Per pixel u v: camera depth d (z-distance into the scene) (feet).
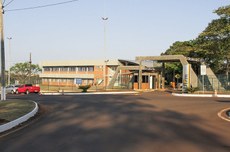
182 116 55.06
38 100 91.66
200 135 37.24
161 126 43.78
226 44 160.45
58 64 280.10
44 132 39.91
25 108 63.57
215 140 34.30
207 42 168.76
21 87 163.43
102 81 247.29
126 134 37.65
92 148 30.25
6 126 43.42
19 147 31.50
